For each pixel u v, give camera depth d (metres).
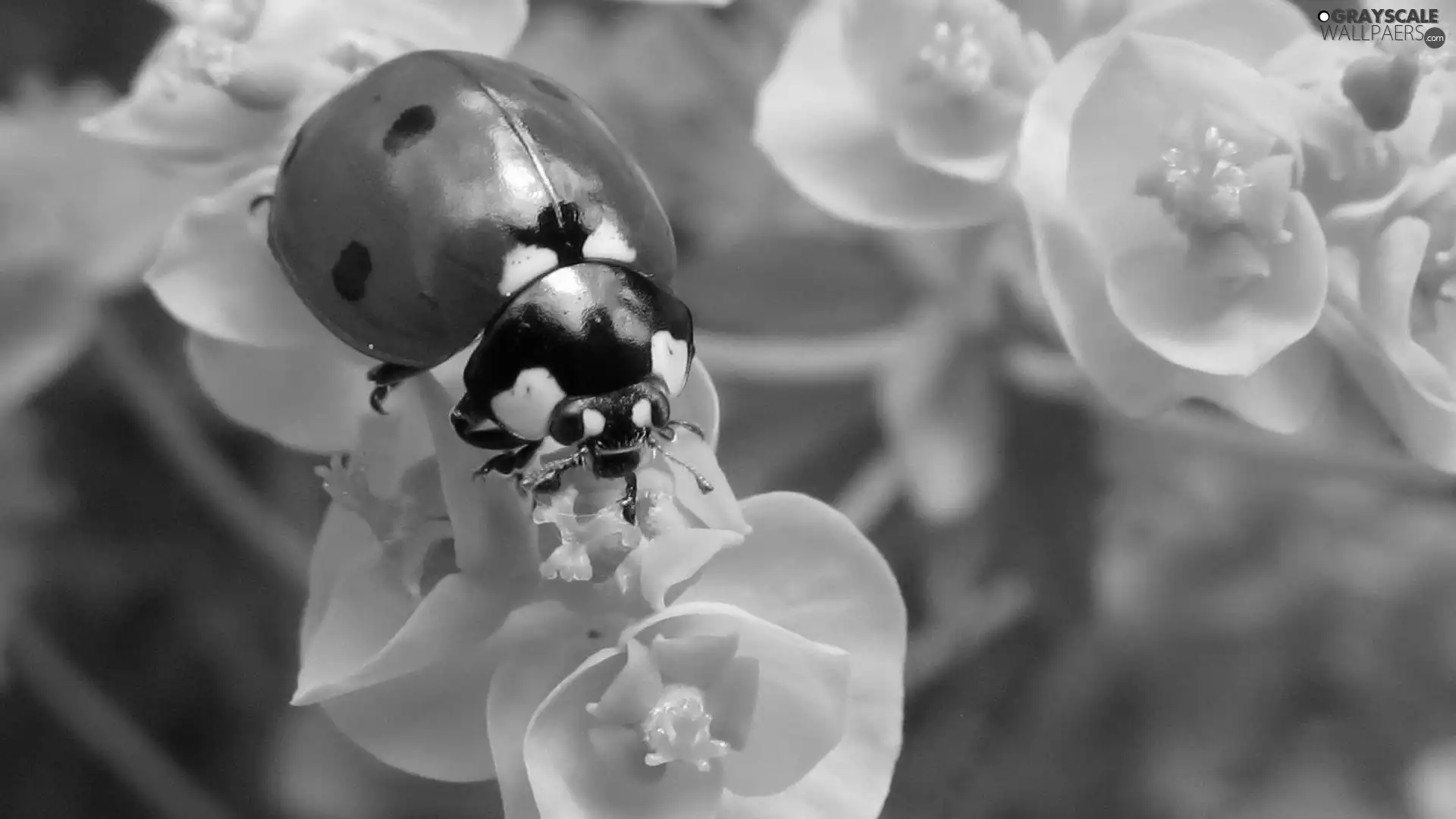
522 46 0.08
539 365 0.06
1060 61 0.06
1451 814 0.08
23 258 0.07
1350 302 0.06
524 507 0.06
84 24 0.08
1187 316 0.06
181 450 0.07
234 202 0.06
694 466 0.06
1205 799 0.08
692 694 0.06
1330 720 0.08
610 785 0.06
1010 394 0.07
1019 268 0.07
